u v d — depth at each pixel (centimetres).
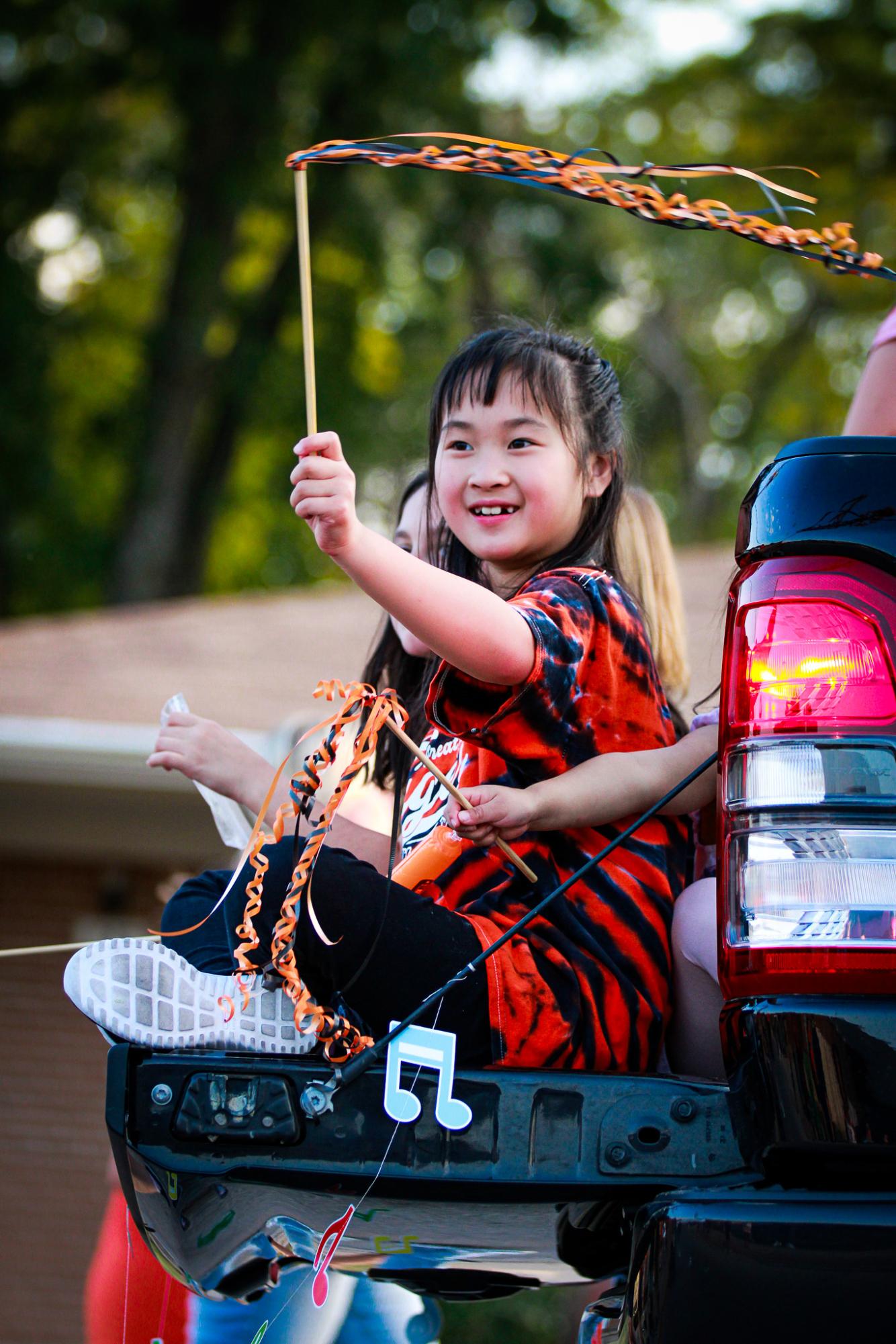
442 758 353
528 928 304
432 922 296
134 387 3197
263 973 288
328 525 281
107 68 2975
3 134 3019
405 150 316
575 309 3097
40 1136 1338
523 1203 274
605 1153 269
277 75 2923
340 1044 282
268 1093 272
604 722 317
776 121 3391
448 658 294
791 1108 253
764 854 264
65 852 1348
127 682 1302
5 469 2944
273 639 1441
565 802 306
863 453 276
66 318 3133
